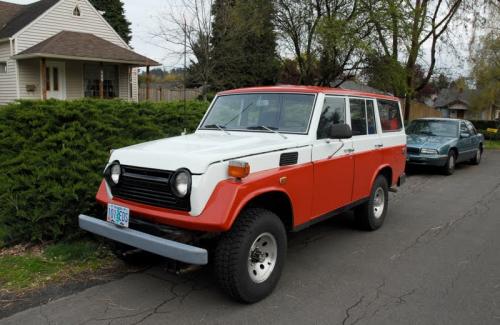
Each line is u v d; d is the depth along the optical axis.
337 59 16.08
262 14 16.19
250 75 25.02
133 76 24.47
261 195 4.05
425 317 3.78
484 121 39.75
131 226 4.07
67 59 18.91
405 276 4.70
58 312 3.75
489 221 7.16
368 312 3.86
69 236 5.12
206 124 5.49
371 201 6.20
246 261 3.79
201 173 3.62
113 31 22.20
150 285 4.34
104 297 4.06
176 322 3.63
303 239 6.02
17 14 21.42
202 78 20.48
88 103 6.39
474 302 4.08
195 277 4.56
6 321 3.58
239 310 3.86
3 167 5.51
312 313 3.83
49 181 5.06
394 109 6.95
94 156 5.58
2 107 6.04
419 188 10.42
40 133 5.67
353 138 5.59
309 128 4.77
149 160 3.91
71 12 20.33
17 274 4.41
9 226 5.16
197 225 3.57
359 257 5.30
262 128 4.98
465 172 13.40
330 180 5.05
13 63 18.80
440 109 57.78
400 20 15.14
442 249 5.65
